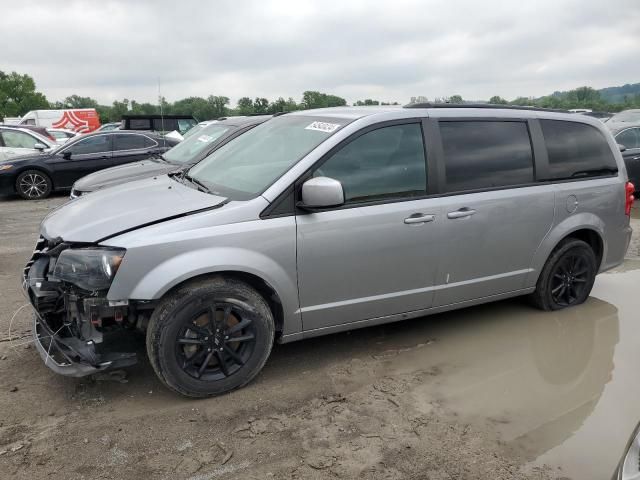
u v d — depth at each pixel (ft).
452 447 10.03
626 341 14.60
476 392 11.93
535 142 15.08
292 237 11.55
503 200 14.21
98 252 10.37
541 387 12.21
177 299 10.75
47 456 9.55
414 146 13.20
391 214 12.58
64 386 11.83
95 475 9.12
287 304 11.85
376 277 12.76
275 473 9.25
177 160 27.02
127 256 10.29
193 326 11.00
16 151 47.03
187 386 11.15
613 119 42.39
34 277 11.40
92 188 23.95
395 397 11.65
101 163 40.93
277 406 11.25
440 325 15.48
